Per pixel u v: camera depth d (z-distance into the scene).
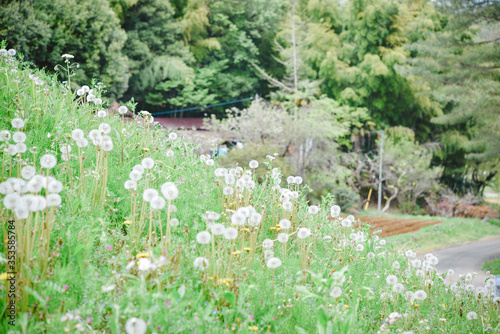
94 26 21.34
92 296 2.91
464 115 22.00
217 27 36.38
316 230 5.32
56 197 3.12
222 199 5.16
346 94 32.75
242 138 21.75
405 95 34.28
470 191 32.41
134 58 30.02
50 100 5.82
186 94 33.19
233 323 3.05
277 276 3.97
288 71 33.34
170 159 5.77
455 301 4.96
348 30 35.72
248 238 4.53
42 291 2.83
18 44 18.11
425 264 5.18
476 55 20.19
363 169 28.48
